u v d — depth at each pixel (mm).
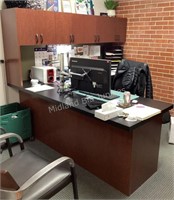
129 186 1934
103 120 1740
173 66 3410
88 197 1949
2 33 2736
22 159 1747
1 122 2588
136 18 3691
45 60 3182
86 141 2234
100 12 3842
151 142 2084
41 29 2648
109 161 2041
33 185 1323
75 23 3008
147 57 3695
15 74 2719
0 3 2672
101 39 3457
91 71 2211
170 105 2078
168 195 1979
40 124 2859
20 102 3100
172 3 3195
